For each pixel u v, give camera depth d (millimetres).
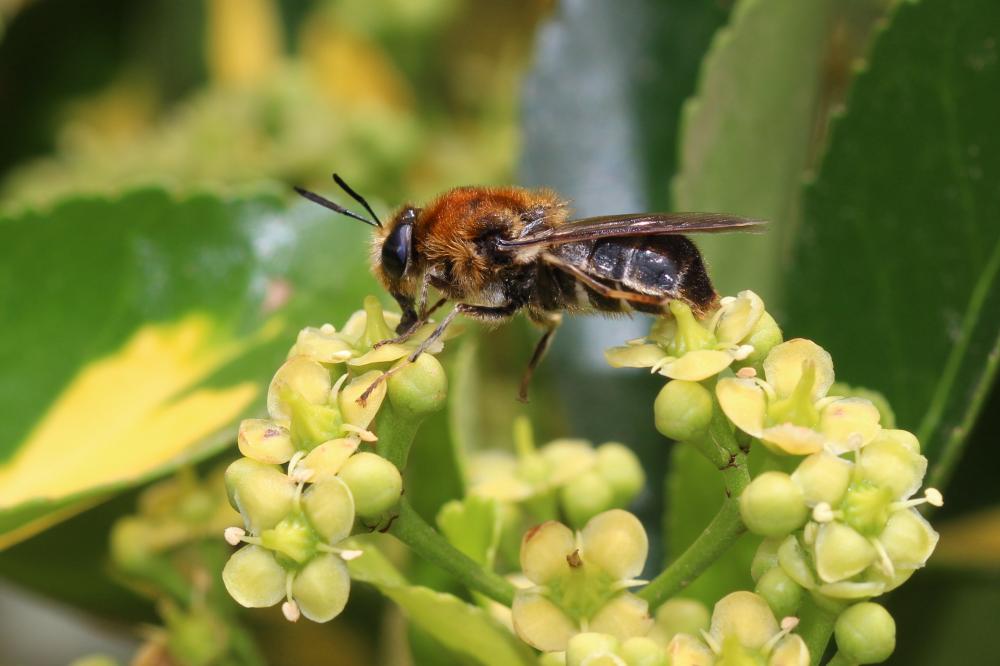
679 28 144
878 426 119
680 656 118
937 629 144
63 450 135
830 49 141
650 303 134
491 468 137
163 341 138
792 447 118
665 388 120
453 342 140
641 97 144
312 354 122
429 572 133
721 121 135
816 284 132
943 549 140
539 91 145
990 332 128
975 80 129
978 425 139
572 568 120
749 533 129
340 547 120
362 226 139
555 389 145
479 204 138
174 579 137
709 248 138
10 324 138
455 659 128
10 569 143
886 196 130
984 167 129
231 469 119
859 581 117
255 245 139
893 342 130
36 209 138
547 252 137
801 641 117
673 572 121
